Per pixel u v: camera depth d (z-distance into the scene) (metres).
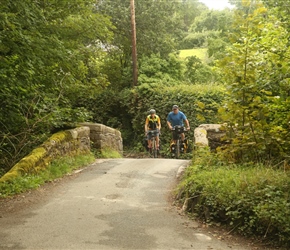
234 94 7.31
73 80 11.73
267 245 4.77
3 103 9.63
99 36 14.48
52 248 4.55
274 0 10.70
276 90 7.64
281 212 4.86
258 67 7.45
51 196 7.02
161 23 25.77
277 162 7.05
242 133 7.32
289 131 7.21
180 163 10.57
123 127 22.69
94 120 22.66
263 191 5.33
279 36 8.98
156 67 23.44
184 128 13.64
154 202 6.69
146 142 15.32
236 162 7.41
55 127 11.19
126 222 5.57
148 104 20.28
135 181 8.26
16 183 7.30
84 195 7.10
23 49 9.24
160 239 4.93
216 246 4.73
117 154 14.40
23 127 9.98
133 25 23.03
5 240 4.79
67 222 5.53
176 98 19.03
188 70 25.06
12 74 9.13
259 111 7.11
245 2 7.66
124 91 22.91
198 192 6.05
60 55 10.29
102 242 4.77
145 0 25.66
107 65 25.12
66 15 12.23
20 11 8.92
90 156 11.45
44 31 10.45
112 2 25.44
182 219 5.76
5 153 9.58
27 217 5.76
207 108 17.50
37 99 10.36
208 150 8.09
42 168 8.52
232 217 5.25
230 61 7.36
